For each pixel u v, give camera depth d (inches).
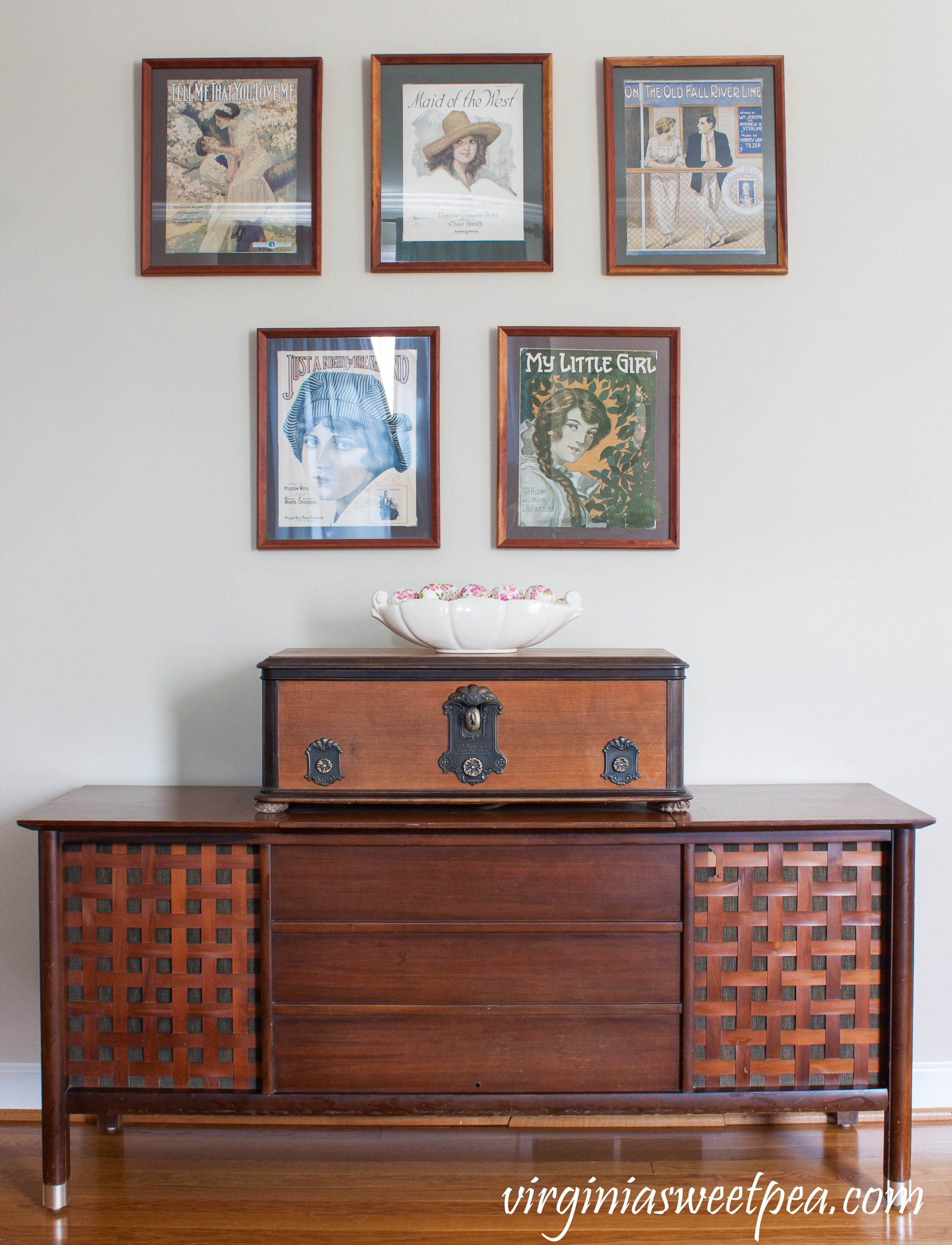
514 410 85.0
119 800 78.2
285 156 84.8
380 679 71.7
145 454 85.7
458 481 85.8
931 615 86.0
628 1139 81.7
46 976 71.0
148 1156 79.0
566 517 85.5
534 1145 80.6
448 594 77.2
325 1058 70.9
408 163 84.5
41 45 85.0
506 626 73.6
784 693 86.3
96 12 84.9
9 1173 77.0
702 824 69.3
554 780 72.1
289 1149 80.0
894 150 84.9
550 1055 70.7
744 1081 71.3
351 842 69.9
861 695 86.3
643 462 85.3
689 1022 70.6
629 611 86.0
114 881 71.3
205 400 85.6
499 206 84.7
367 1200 72.7
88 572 86.1
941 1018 86.7
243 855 70.8
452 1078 70.9
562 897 70.3
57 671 86.4
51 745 86.7
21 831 86.8
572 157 85.0
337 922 70.5
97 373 85.5
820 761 86.5
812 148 85.0
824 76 84.7
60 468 85.7
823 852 71.1
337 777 72.1
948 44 84.6
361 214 85.1
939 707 86.3
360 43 84.9
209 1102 70.9
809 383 85.4
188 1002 71.6
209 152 84.7
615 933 70.6
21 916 87.0
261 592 86.1
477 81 84.4
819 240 85.0
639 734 72.1
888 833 71.0
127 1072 71.9
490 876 70.3
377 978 70.7
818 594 86.0
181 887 71.0
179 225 84.8
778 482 85.7
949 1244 68.1
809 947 71.2
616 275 84.4
